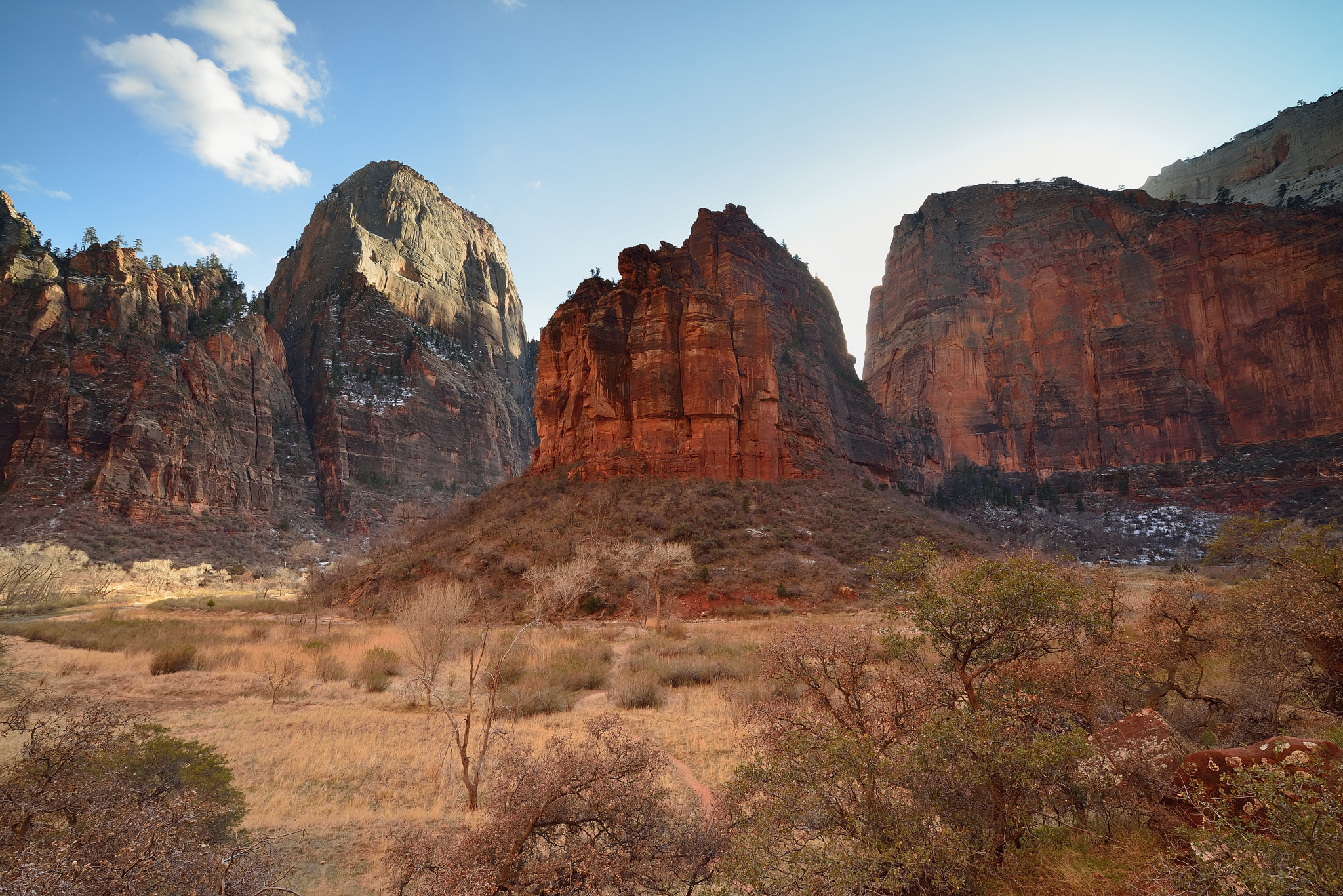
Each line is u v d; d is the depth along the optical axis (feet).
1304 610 31.22
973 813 18.60
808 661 27.86
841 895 16.53
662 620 121.60
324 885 26.58
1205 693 37.29
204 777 29.09
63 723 36.96
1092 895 15.80
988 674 27.32
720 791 33.91
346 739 48.55
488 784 39.01
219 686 68.59
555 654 83.66
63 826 20.48
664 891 23.06
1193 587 38.75
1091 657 25.40
